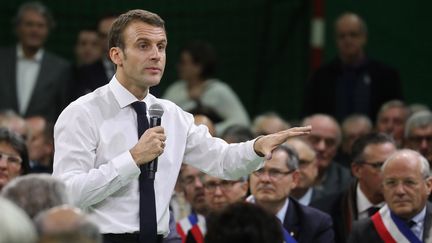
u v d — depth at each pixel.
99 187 14.72
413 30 35.72
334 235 20.91
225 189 21.19
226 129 26.38
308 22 35.53
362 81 31.12
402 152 19.88
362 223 19.86
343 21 31.27
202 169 15.91
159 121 15.27
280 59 35.59
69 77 29.44
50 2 35.12
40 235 10.19
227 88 30.86
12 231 9.66
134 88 15.50
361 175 21.78
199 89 30.73
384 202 21.70
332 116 31.22
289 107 35.53
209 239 11.58
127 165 14.68
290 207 20.45
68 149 15.10
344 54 31.27
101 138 15.29
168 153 15.56
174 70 34.97
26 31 29.98
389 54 35.78
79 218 10.32
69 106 15.41
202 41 32.41
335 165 25.92
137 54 15.20
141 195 15.16
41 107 29.86
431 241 19.19
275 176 20.17
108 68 26.47
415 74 35.72
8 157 19.98
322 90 31.33
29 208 11.92
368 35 35.72
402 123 28.88
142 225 15.07
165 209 15.41
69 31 35.12
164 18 35.41
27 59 30.09
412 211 19.45
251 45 35.78
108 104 15.43
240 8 35.78
